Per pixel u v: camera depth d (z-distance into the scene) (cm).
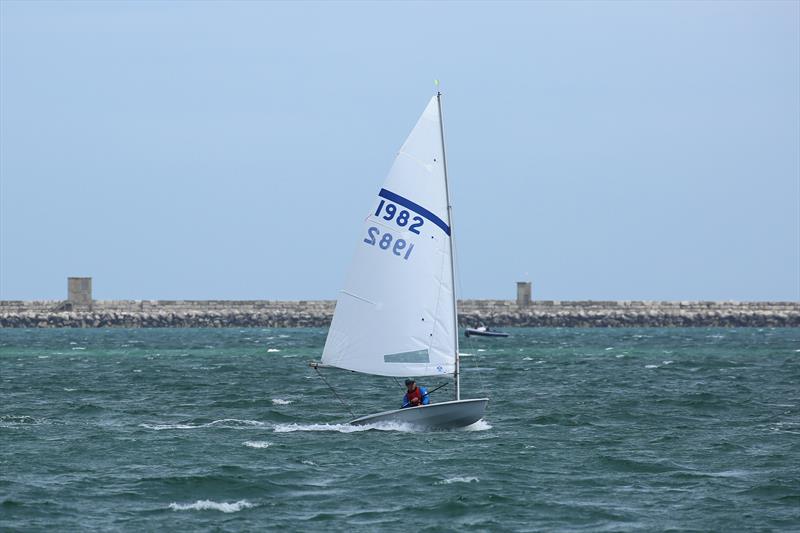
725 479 12688
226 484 12162
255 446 14675
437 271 14950
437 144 14975
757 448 14900
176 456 13988
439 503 11325
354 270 15062
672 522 10656
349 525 10519
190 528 10375
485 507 11194
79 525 10462
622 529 10394
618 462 13600
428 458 13725
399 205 14938
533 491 11950
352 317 15038
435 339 14938
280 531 10294
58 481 12375
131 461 13650
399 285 14938
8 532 10175
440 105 15012
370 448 14425
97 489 11962
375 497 11638
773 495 11775
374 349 14962
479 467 13188
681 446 15025
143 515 10862
